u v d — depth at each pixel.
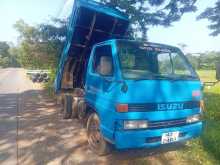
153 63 5.09
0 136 6.03
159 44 5.44
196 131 4.68
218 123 6.96
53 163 4.54
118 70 4.24
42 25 12.95
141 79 4.11
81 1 6.31
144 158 4.77
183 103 4.45
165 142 4.25
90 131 5.23
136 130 3.98
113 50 4.63
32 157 4.79
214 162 4.64
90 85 5.20
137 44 5.02
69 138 5.93
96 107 4.78
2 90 15.62
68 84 7.46
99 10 6.48
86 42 6.97
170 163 4.59
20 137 5.97
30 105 10.20
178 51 5.56
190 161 4.67
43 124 7.16
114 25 6.97
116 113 3.97
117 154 4.93
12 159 4.69
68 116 6.76
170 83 4.33
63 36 12.00
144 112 4.03
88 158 4.77
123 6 9.59
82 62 7.18
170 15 10.42
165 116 4.21
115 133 3.98
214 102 9.12
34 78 22.23
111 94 4.20
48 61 14.27
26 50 18.58
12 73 40.59
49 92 13.44
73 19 6.57
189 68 5.13
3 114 8.48
